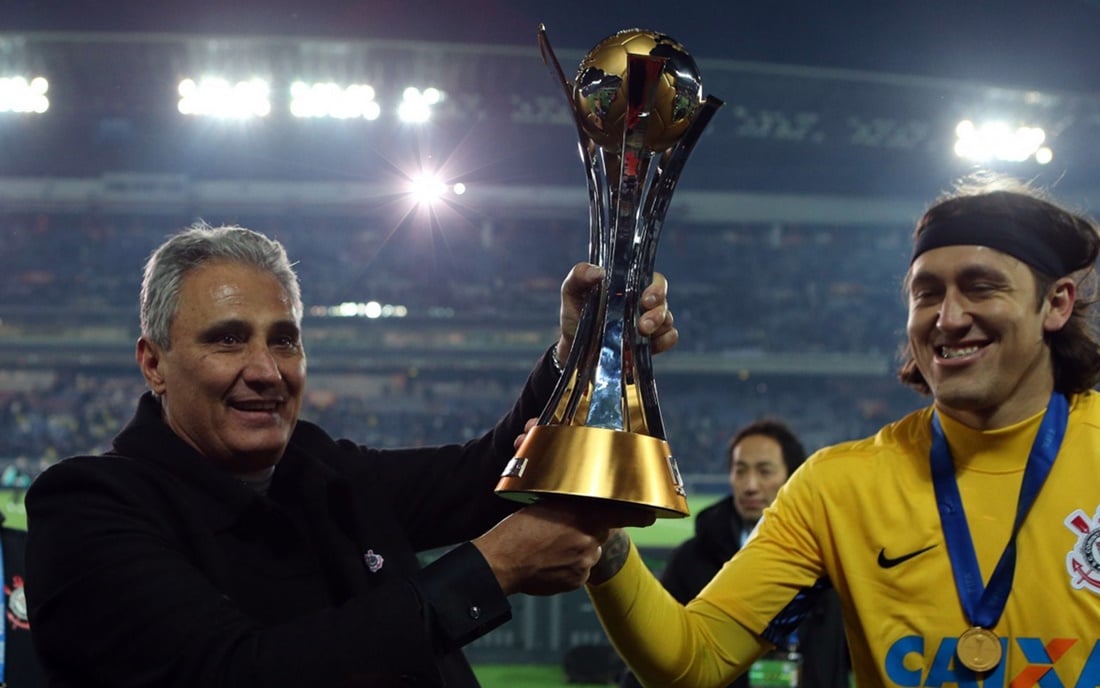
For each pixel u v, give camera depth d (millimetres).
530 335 22078
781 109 19047
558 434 1348
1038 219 1610
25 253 22000
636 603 1681
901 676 1631
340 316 21906
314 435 1885
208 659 1328
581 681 7723
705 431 22703
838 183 22281
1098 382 1736
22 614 2738
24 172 20938
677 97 1450
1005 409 1653
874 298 23219
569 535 1373
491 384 23219
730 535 3350
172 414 1639
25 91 18016
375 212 21656
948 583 1625
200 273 1594
